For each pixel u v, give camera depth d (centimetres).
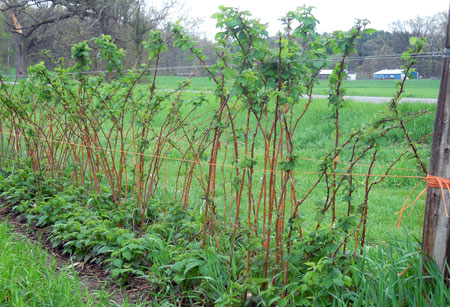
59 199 526
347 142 317
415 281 294
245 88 332
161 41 495
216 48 358
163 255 391
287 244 326
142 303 347
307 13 322
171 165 874
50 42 3703
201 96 473
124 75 538
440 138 293
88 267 434
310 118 1230
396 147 927
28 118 662
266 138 343
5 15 3719
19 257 398
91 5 3206
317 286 301
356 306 284
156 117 1262
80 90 568
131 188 602
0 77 680
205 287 353
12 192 623
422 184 712
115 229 436
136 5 3022
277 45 338
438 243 298
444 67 290
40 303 331
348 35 315
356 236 328
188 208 515
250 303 324
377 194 668
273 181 337
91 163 573
